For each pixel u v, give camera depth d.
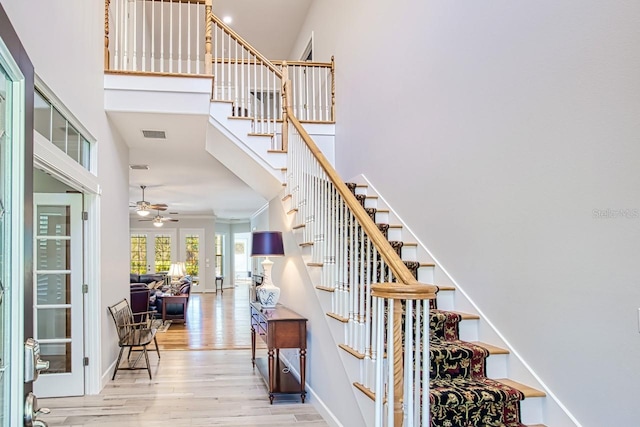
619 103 1.91
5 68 1.37
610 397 1.94
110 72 4.58
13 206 1.42
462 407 2.29
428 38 3.67
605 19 1.98
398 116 4.24
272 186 5.50
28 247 1.47
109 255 4.77
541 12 2.39
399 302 2.00
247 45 5.38
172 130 5.22
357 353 2.66
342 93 5.96
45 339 4.21
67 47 3.33
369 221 2.57
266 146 5.07
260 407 3.91
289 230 4.77
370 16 4.99
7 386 1.37
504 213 2.69
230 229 17.19
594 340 2.02
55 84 3.05
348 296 2.93
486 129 2.88
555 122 2.28
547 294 2.33
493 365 2.65
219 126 5.02
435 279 3.48
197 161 6.73
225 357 5.85
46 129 3.02
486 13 2.89
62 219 4.27
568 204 2.19
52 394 4.17
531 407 2.35
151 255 15.08
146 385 4.57
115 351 5.13
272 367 4.09
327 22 6.86
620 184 1.90
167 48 9.73
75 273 4.27
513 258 2.60
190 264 15.29
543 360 2.36
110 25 5.41
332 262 3.24
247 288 16.89
